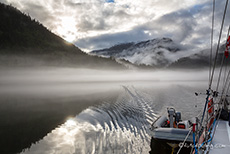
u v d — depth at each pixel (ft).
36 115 44.32
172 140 20.88
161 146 21.26
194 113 40.27
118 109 45.78
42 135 28.30
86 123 33.53
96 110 45.85
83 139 24.75
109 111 43.55
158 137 21.57
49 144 24.09
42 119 39.96
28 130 31.78
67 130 30.01
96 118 36.94
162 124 24.85
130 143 22.43
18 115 44.80
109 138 24.53
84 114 42.09
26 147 23.52
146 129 28.17
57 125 33.94
